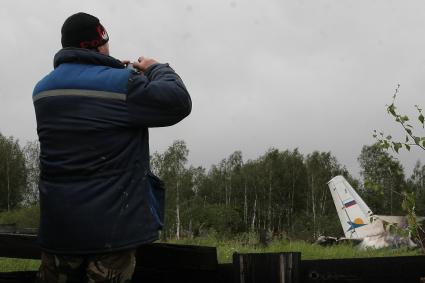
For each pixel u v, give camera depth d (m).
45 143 2.81
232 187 82.69
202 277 3.44
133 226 2.70
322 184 80.69
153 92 2.79
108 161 2.73
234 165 87.44
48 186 2.75
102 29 3.06
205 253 3.41
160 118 2.81
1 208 73.94
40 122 2.85
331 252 11.83
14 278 3.51
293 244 12.59
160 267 3.46
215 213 63.28
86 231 2.66
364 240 16.58
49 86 2.86
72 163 2.73
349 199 26.03
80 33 2.99
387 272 3.35
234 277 3.33
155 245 3.47
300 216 73.62
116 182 2.72
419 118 4.42
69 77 2.85
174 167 67.88
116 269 2.68
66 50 2.94
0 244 3.69
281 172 83.19
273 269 3.29
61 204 2.70
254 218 73.81
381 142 4.49
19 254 3.68
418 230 4.33
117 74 2.82
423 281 3.32
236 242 12.67
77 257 2.73
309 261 3.38
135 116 2.79
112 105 2.78
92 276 2.67
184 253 3.44
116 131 2.77
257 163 85.88
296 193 82.62
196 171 86.19
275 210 80.75
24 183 77.75
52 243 2.74
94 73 2.85
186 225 60.12
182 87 2.89
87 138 2.75
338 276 3.36
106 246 2.65
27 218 44.47
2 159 75.19
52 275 2.80
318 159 85.69
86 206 2.67
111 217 2.67
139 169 2.81
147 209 2.77
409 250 11.30
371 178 4.52
